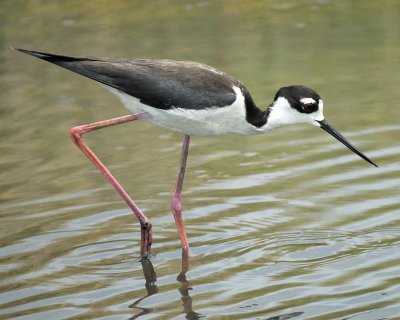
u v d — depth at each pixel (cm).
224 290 964
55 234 1113
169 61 1083
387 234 1077
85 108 1507
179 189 1103
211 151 1362
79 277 1009
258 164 1300
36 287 985
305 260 1027
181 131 1095
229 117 1070
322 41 1709
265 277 990
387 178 1224
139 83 1052
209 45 1697
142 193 1224
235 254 1054
